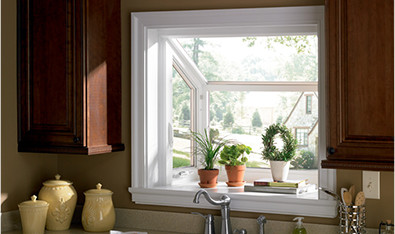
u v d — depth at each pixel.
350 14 2.11
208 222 2.50
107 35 2.65
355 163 2.10
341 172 2.41
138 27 2.71
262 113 3.03
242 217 2.57
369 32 2.08
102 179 2.82
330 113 2.14
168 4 2.67
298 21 2.47
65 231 2.66
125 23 2.75
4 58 2.60
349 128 2.11
